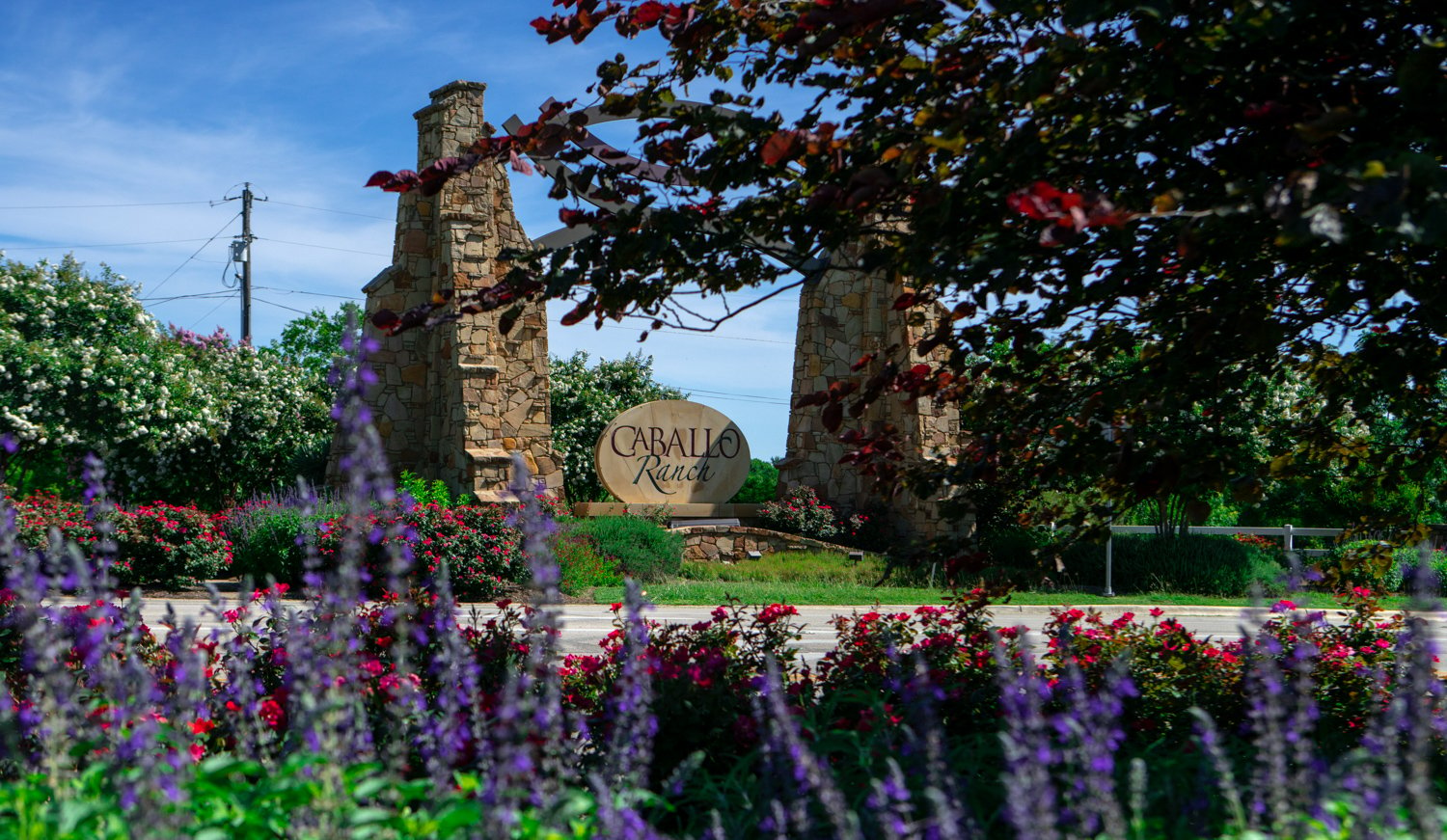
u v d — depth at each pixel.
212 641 5.16
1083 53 4.00
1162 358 5.14
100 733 3.40
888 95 4.75
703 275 5.32
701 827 4.27
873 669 6.27
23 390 22.69
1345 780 3.14
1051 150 4.34
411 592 6.14
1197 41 3.67
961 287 4.11
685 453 24.30
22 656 5.06
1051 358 6.28
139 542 15.23
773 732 3.77
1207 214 3.47
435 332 22.89
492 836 2.87
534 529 3.42
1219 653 6.46
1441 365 4.71
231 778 3.54
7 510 3.38
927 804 4.07
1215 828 3.66
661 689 5.31
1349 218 3.46
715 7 5.09
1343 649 6.37
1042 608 17.70
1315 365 6.45
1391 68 4.05
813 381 25.05
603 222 5.01
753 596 17.27
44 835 3.04
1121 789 4.16
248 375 26.59
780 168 5.04
